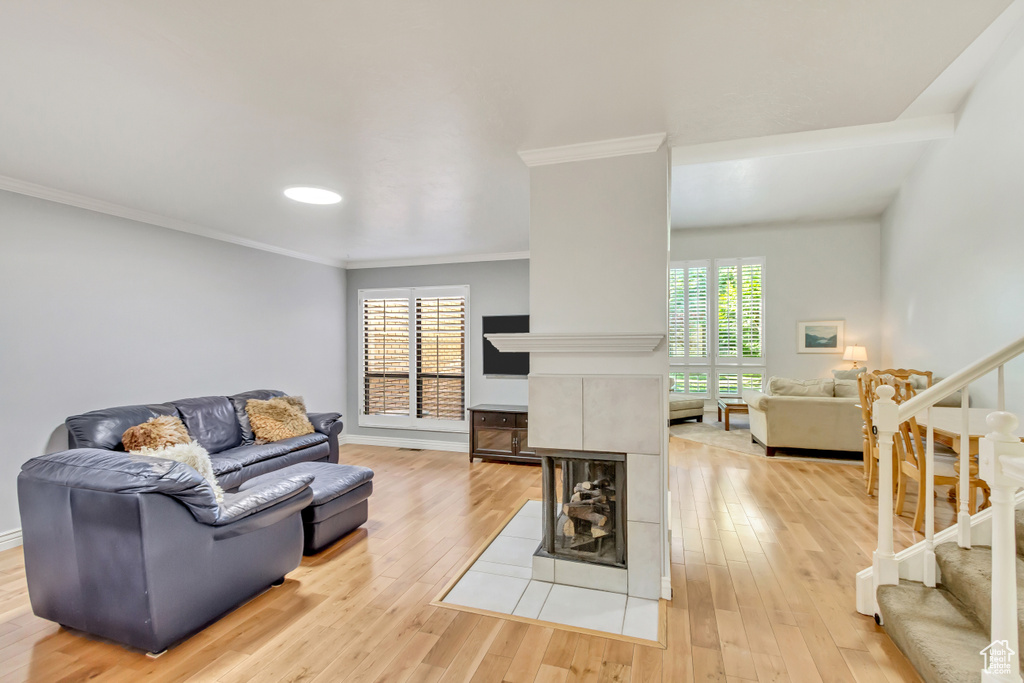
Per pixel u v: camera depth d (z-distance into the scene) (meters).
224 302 4.55
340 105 2.01
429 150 2.50
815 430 5.11
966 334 4.67
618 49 1.62
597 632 2.08
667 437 2.45
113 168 2.76
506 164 2.71
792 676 1.80
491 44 1.59
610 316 2.42
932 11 1.42
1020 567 1.89
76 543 2.02
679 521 3.39
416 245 5.08
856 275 7.58
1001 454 1.40
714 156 4.56
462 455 5.58
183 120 2.15
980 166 4.31
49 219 3.23
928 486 2.12
